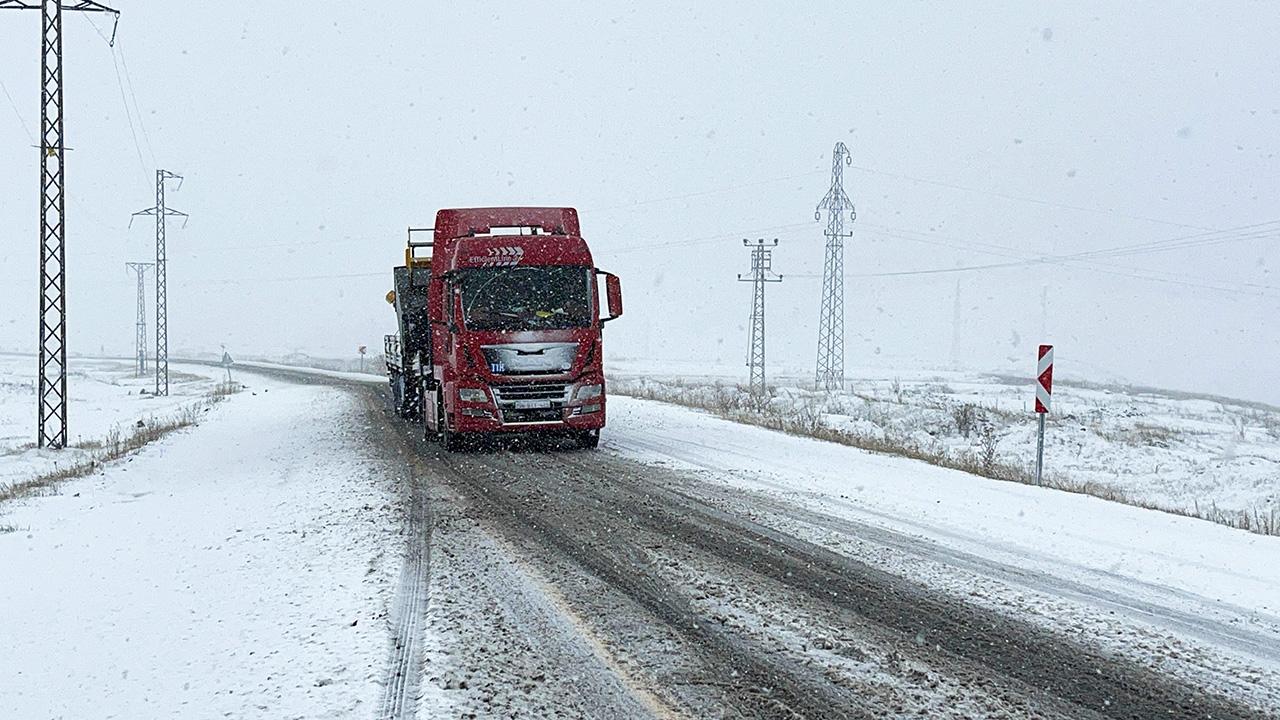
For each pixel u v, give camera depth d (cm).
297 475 1593
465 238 1798
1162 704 558
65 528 1254
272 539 1063
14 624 802
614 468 1544
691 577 837
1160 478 2219
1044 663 623
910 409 3059
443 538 1013
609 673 601
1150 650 652
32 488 1633
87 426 3166
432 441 2038
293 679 602
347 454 1841
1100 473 2283
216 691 596
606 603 757
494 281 1773
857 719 532
